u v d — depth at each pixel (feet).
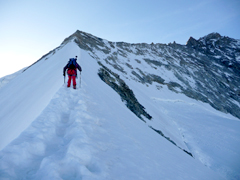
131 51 266.57
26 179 6.98
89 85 33.60
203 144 70.44
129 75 173.47
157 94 166.40
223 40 458.91
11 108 45.73
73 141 9.62
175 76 236.84
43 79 57.88
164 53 314.14
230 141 73.87
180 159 20.17
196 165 22.03
